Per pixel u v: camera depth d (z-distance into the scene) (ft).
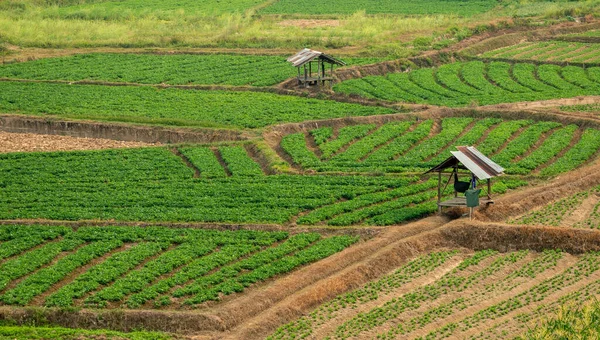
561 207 191.52
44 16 440.45
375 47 366.84
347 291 157.38
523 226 175.32
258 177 217.56
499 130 250.16
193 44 383.65
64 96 302.04
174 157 234.58
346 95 295.69
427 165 222.48
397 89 305.73
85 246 176.65
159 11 460.14
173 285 158.51
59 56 364.38
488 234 175.11
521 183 207.72
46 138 264.52
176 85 315.78
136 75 330.13
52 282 160.35
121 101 294.05
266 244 176.76
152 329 146.82
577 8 435.94
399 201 196.44
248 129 258.98
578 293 150.71
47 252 173.78
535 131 248.52
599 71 332.19
